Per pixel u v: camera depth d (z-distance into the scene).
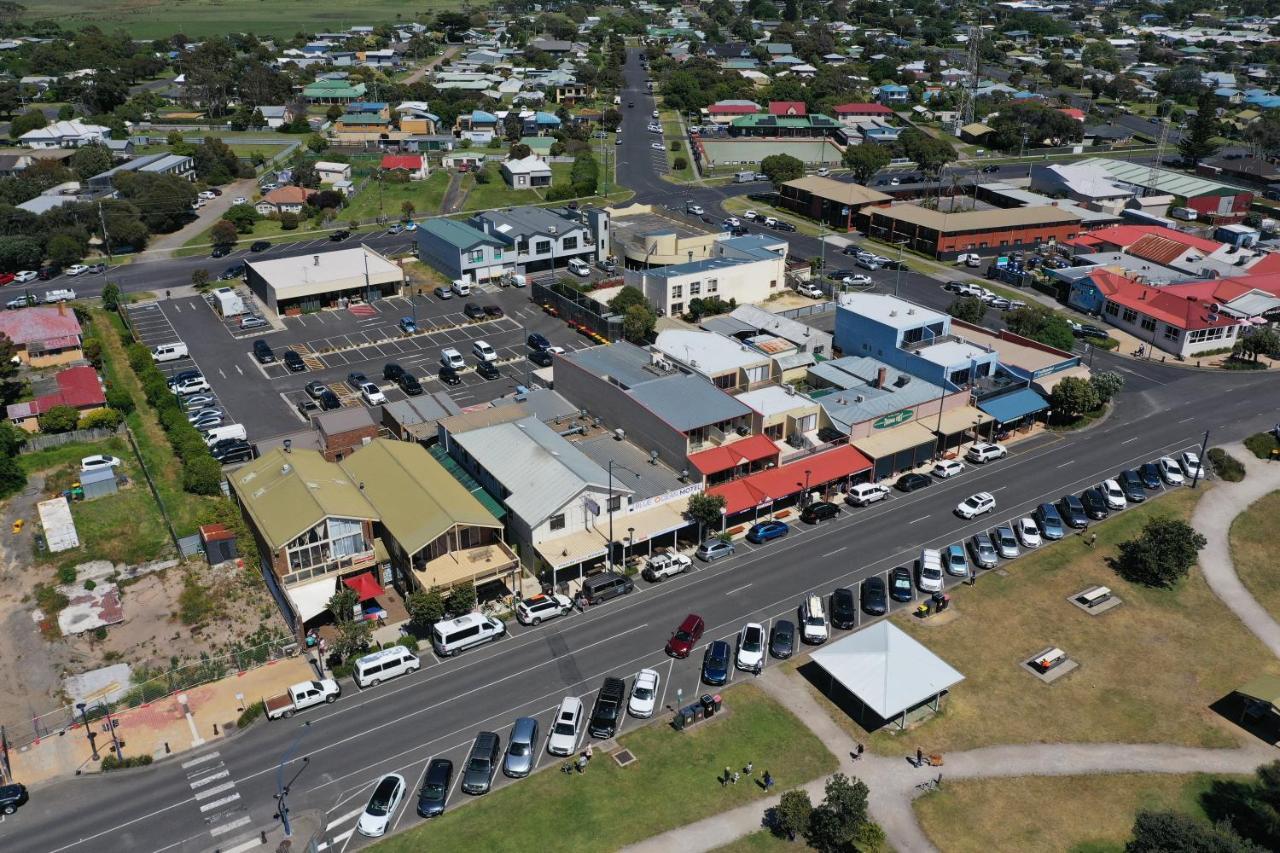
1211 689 67.31
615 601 75.25
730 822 55.41
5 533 84.19
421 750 60.28
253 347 123.44
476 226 160.25
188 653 69.62
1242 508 89.62
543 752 60.44
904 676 63.06
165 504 87.62
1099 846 54.62
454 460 88.75
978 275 155.62
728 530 84.88
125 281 149.12
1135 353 124.00
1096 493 89.00
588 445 91.25
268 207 184.38
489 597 75.88
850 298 115.75
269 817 55.25
